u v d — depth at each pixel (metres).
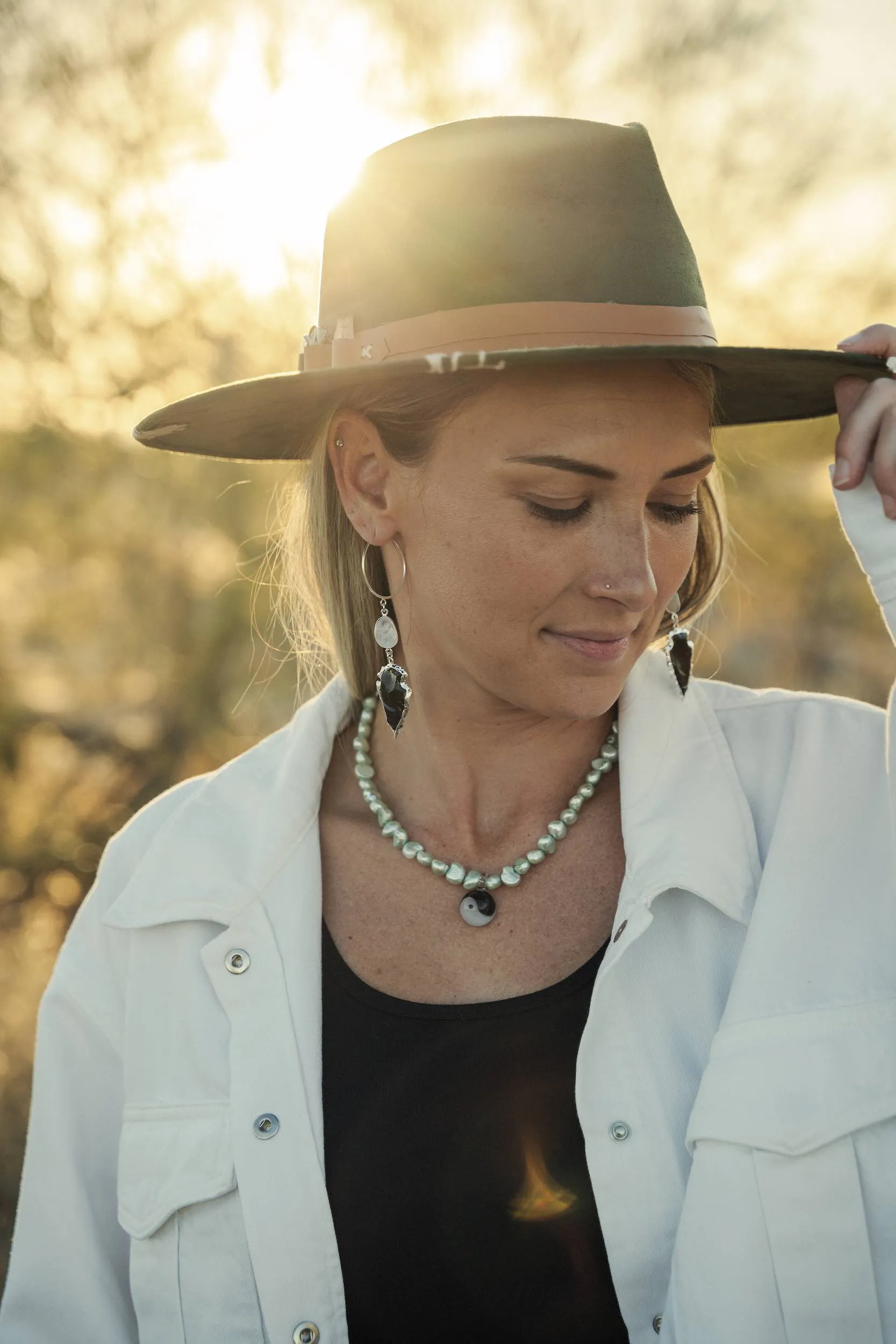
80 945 1.61
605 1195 1.30
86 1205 1.53
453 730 1.48
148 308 5.12
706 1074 1.28
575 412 1.23
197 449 1.68
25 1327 1.50
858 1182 1.22
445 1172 1.34
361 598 1.59
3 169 4.96
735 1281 1.21
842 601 5.17
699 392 1.29
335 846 1.56
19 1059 4.97
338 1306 1.36
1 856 5.19
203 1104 1.45
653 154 1.31
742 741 1.50
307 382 1.29
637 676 1.52
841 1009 1.27
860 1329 1.20
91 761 5.38
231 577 5.25
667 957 1.38
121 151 4.95
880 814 1.35
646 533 1.27
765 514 5.10
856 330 5.15
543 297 1.26
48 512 5.18
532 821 1.49
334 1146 1.39
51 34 4.89
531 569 1.28
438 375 1.29
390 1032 1.41
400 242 1.33
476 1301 1.33
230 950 1.49
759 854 1.41
